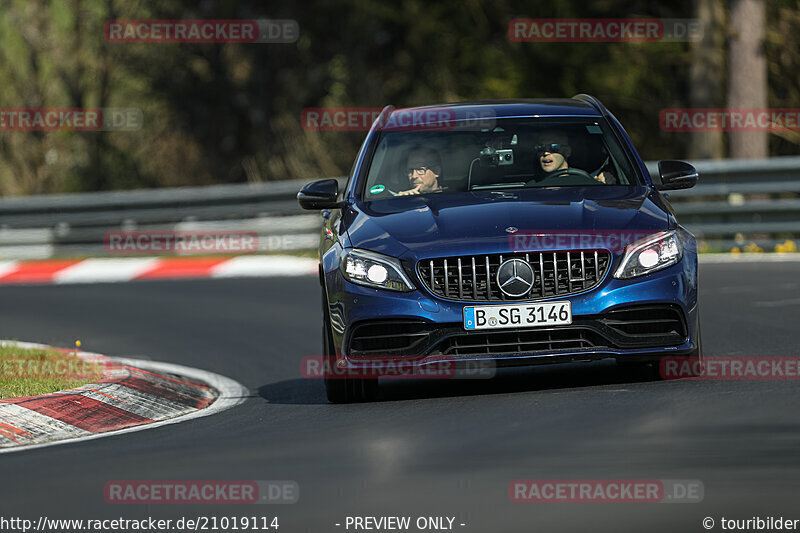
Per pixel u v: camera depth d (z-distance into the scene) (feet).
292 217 248.32
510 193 94.58
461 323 85.81
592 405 81.10
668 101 367.86
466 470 63.98
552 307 85.46
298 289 198.80
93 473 69.82
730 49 277.23
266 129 401.70
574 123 102.12
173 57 409.49
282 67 405.80
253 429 84.43
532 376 102.12
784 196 239.30
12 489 66.49
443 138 101.50
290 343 143.84
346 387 93.61
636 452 65.41
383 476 63.87
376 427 79.97
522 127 101.76
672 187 99.66
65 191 412.77
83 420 93.56
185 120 418.51
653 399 81.76
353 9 388.98
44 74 416.87
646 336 86.94
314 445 74.59
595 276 86.28
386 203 96.07
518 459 65.72
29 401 94.32
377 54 401.49
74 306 194.70
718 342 116.16
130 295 205.36
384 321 87.45
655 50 344.08
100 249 260.83
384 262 87.86
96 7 411.95
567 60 346.74
